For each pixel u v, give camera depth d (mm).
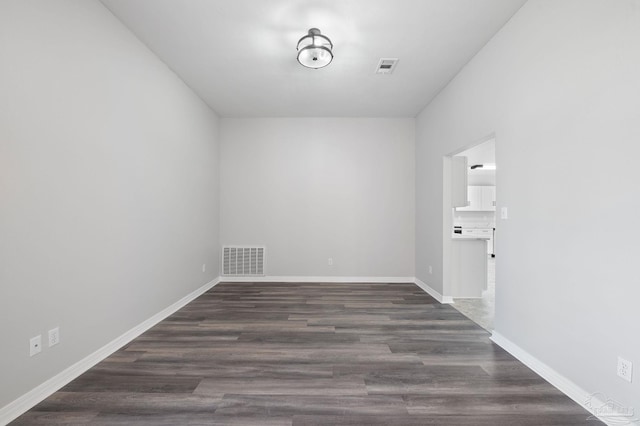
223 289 4957
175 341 2900
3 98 1735
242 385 2148
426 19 2721
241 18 2729
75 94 2250
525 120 2494
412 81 3988
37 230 1951
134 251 2979
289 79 3949
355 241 5512
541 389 2121
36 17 1930
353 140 5516
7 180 1764
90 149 2400
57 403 1930
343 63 3527
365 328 3268
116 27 2701
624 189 1677
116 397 1996
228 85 4145
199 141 4570
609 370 1756
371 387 2139
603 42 1801
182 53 3318
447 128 4074
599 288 1823
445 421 1788
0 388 1733
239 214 5523
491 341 2936
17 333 1826
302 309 3918
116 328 2721
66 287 2178
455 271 4398
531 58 2422
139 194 3055
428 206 4832
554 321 2178
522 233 2529
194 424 1746
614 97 1734
